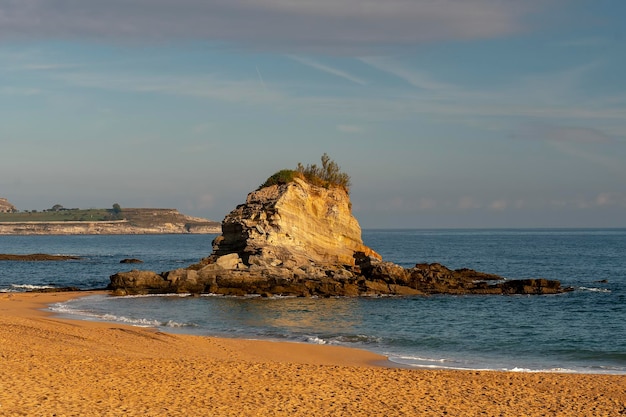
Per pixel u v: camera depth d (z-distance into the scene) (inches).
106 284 3100.4
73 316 1831.9
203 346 1300.4
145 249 7519.7
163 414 722.2
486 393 896.3
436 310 2086.6
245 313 1966.0
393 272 2704.2
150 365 994.7
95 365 970.7
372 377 978.7
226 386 876.6
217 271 2576.3
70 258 5123.0
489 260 5083.7
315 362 1205.7
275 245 2679.6
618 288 2842.0
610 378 1026.7
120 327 1546.5
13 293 2468.0
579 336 1614.2
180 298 2349.9
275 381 921.5
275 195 2748.5
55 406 719.7
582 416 788.0
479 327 1749.5
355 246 2962.6
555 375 1051.3
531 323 1831.9
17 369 900.0
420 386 927.7
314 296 2415.1
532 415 788.0
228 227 2768.2
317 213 2851.9
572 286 2930.6
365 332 1638.8
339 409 782.5
